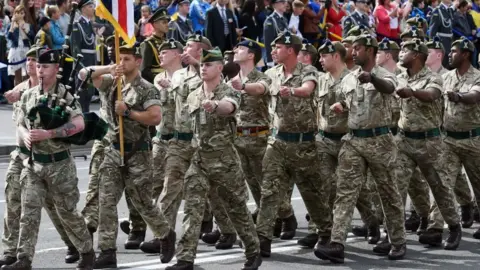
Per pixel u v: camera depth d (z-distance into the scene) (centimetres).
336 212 2420
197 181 2220
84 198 3278
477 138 2683
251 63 2588
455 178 2697
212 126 2209
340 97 2578
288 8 4825
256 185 2745
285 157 2483
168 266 2212
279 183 2494
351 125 2427
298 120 2469
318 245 2420
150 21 3212
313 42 4803
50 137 2136
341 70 2605
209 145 2211
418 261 2456
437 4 5503
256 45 2592
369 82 2322
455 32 5394
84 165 4053
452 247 2598
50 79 2172
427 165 2628
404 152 2650
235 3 4666
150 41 3200
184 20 4250
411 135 2636
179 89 2538
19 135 2297
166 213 2531
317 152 2509
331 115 2597
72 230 2227
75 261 2405
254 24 4644
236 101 2195
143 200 2341
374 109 2409
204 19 4609
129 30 2322
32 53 2308
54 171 2175
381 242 2539
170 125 2658
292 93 2414
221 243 2600
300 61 2680
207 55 2202
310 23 4794
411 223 2870
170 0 4494
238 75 2605
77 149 4462
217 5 4500
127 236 2747
